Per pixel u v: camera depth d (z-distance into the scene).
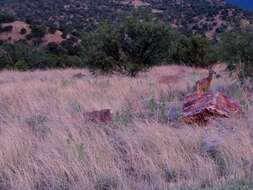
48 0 91.56
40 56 27.11
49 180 5.48
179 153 5.96
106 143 6.40
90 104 9.00
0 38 56.81
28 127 7.46
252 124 7.23
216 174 5.46
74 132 6.82
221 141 6.31
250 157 5.83
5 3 87.88
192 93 9.28
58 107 8.83
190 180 5.29
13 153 6.02
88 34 17.58
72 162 5.68
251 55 12.09
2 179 5.53
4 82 15.40
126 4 90.25
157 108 8.36
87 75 16.69
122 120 7.56
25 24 61.41
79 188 5.20
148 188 5.12
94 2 90.56
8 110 8.84
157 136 6.46
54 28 59.56
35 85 11.91
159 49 17.09
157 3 90.50
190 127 7.21
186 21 67.81
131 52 16.81
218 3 80.75
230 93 9.70
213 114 7.62
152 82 11.70
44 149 6.20
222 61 12.90
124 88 10.61
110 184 5.36
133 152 6.05
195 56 21.64
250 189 4.83
